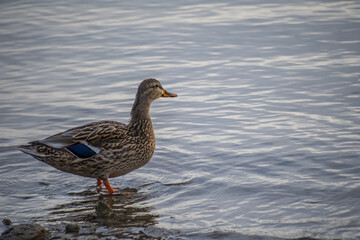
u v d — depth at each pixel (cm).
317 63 1852
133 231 923
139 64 1922
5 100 1625
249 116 1473
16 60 1972
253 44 2078
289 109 1502
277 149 1254
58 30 2317
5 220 964
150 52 2038
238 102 1577
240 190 1067
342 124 1377
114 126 1141
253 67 1855
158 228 923
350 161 1166
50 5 2717
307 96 1587
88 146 1097
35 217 991
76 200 1074
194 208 1005
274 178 1111
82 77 1814
